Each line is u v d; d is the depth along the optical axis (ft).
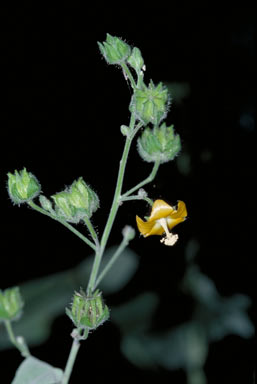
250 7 2.15
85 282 1.90
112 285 1.91
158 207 1.45
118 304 1.92
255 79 2.14
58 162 2.12
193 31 2.16
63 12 2.17
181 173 2.06
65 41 2.17
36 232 2.08
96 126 2.14
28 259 2.06
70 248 2.07
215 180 2.10
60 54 2.17
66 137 2.13
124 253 1.94
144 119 1.43
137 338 1.89
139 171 2.08
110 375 1.95
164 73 2.13
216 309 1.93
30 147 2.12
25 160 2.11
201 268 2.08
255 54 2.15
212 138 2.10
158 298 1.94
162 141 1.46
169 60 2.14
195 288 1.94
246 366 1.99
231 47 2.16
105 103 2.15
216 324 1.92
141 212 2.03
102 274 1.50
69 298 1.88
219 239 2.10
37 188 1.46
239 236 2.10
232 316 1.93
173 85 2.11
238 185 2.11
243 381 1.98
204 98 2.12
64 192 1.45
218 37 2.16
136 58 1.45
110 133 2.14
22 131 2.12
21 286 1.89
